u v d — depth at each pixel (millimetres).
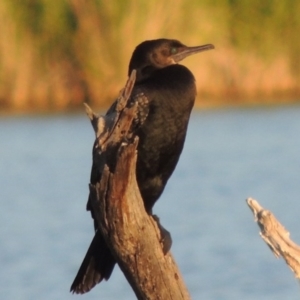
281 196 16312
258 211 4754
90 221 14820
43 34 25391
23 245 13391
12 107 25406
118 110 5359
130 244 5047
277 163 19297
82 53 25500
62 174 18250
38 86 25469
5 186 17281
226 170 18625
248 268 12078
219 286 11367
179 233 13898
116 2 25156
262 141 21672
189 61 25359
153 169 6363
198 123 23969
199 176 18266
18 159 19484
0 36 25188
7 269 12219
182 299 5172
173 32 25000
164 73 6465
